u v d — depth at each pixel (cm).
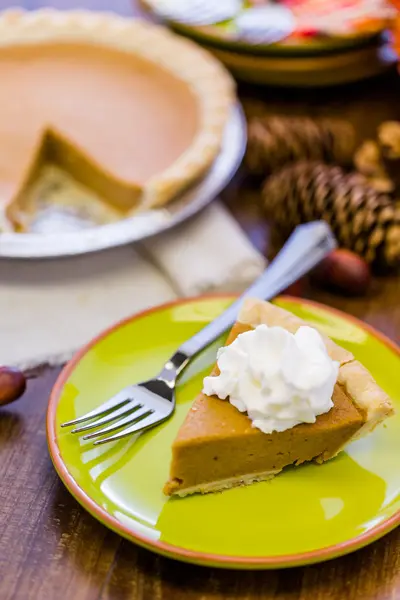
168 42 87
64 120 83
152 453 59
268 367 57
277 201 73
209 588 55
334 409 58
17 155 81
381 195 72
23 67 88
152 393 61
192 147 78
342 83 84
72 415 60
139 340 64
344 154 79
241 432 57
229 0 88
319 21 82
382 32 82
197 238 73
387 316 70
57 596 55
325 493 58
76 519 58
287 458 58
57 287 71
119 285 72
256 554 54
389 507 57
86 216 80
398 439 60
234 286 71
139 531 55
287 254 69
